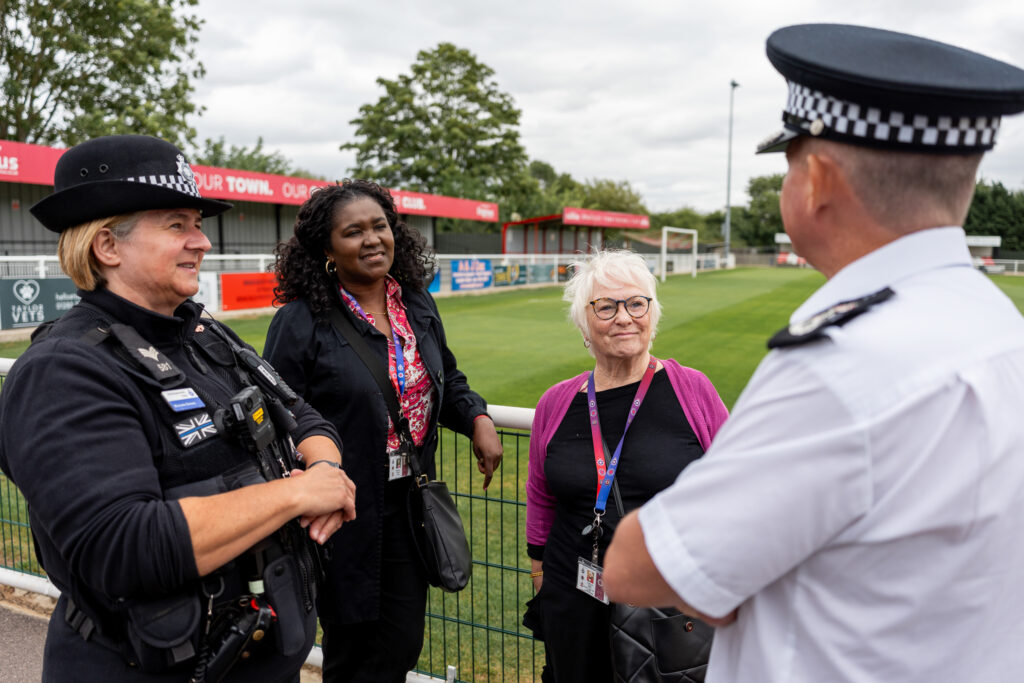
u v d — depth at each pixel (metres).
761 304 20.22
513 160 50.72
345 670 2.35
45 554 1.42
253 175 20.42
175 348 1.54
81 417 1.27
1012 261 45.56
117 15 24.64
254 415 1.49
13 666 2.67
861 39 0.92
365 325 2.19
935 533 0.83
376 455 2.16
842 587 0.87
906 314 0.85
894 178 0.88
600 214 38.88
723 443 0.90
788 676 0.90
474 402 2.44
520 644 2.94
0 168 14.67
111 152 1.42
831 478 0.82
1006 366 0.86
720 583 0.87
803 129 0.92
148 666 1.34
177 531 1.25
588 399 2.04
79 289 1.49
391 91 47.19
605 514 1.90
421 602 2.31
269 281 16.31
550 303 20.11
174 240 1.48
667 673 1.69
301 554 1.55
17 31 23.36
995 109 0.83
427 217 30.05
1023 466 0.86
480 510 4.05
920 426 0.81
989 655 0.89
